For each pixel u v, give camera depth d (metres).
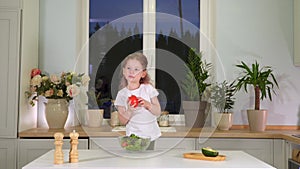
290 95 3.79
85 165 1.86
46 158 2.07
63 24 3.80
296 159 2.98
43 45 3.80
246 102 3.77
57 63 3.80
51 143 3.21
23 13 3.30
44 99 3.78
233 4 3.83
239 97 3.78
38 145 3.21
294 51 3.76
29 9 3.47
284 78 3.79
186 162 1.95
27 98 3.45
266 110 3.47
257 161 2.01
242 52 3.81
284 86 3.79
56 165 1.86
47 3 3.81
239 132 3.29
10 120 3.24
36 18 3.70
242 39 3.82
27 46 3.42
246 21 3.82
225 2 3.83
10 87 3.26
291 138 2.96
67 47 3.80
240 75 3.79
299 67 3.79
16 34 3.28
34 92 3.53
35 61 3.69
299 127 3.76
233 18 3.83
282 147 3.21
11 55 3.27
